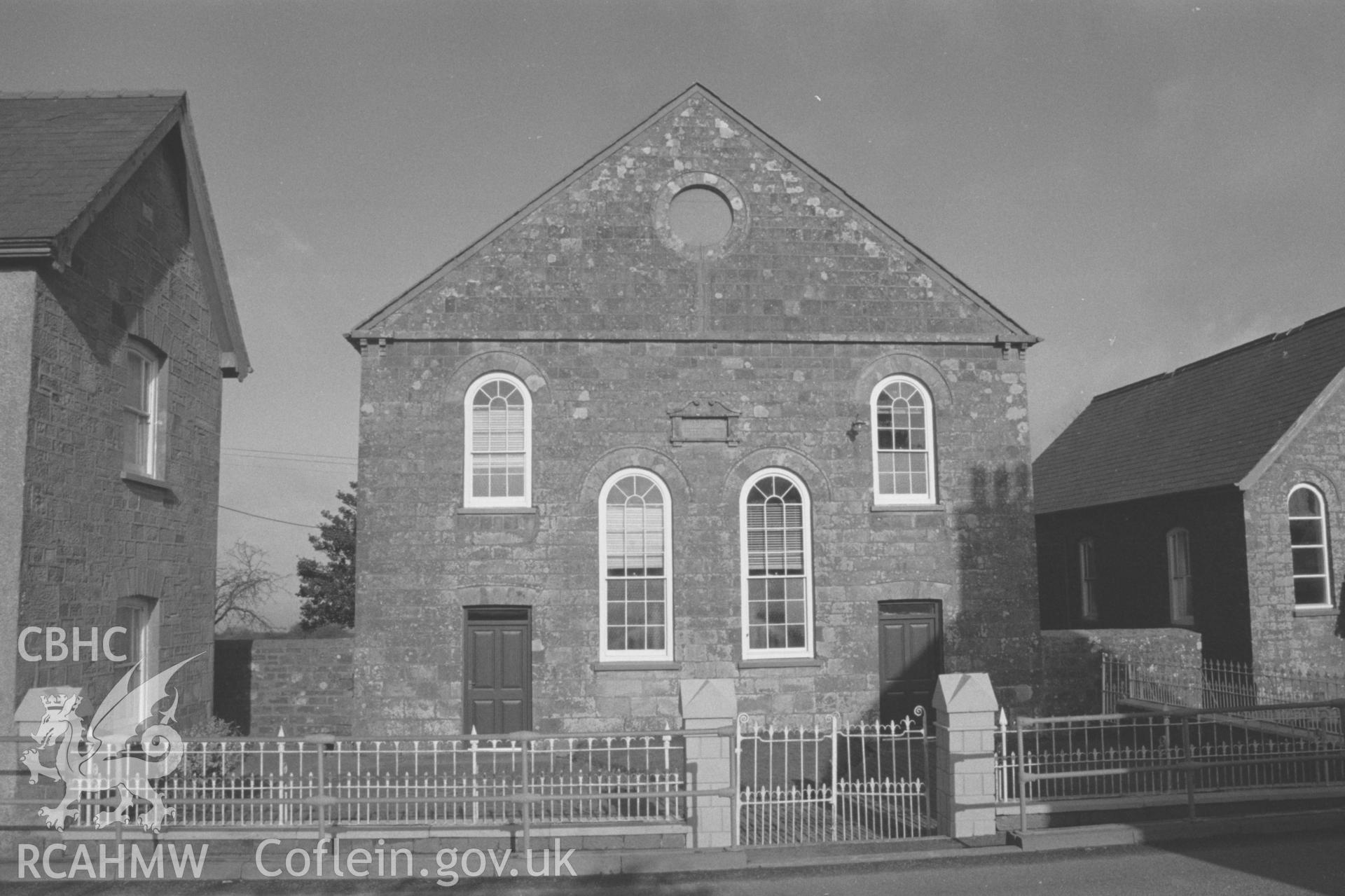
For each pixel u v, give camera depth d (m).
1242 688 18.03
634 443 17.69
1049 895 9.31
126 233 13.74
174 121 14.75
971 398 18.41
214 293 16.70
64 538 12.01
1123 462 27.42
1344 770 13.16
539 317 17.70
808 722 17.38
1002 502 18.20
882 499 18.16
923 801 12.73
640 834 10.65
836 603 17.69
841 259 18.38
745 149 18.44
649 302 17.92
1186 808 11.77
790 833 11.45
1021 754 11.04
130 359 14.26
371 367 17.45
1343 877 9.68
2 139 13.56
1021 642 17.95
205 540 16.31
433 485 17.28
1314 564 21.45
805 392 18.08
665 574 17.61
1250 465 21.31
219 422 17.02
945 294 18.50
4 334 11.29
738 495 17.80
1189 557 23.19
